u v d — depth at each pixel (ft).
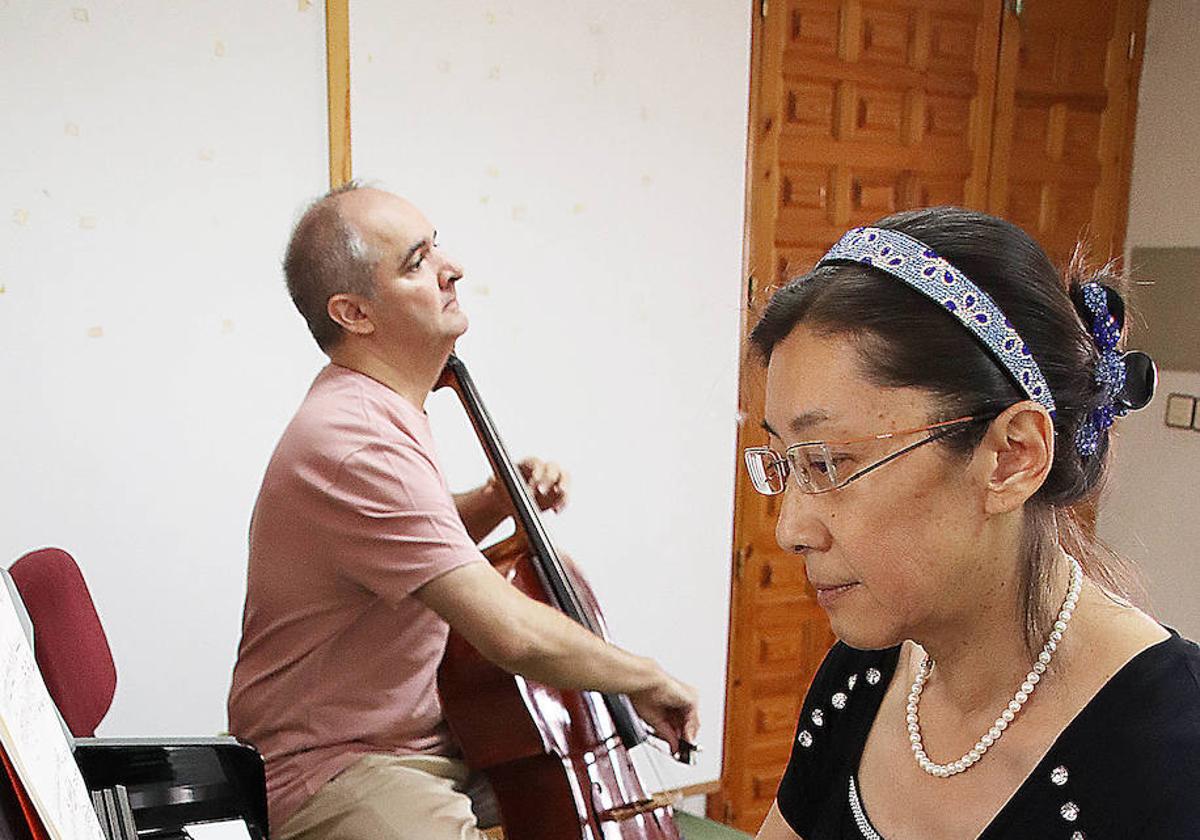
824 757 3.65
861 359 2.77
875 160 11.09
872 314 2.77
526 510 7.32
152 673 8.57
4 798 3.18
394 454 6.07
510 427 9.75
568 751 6.62
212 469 8.61
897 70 11.03
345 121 8.64
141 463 8.36
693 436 10.59
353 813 6.25
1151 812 2.76
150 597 8.50
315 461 6.12
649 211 10.07
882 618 2.93
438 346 6.56
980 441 2.76
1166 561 12.66
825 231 10.98
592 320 9.96
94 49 7.84
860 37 10.79
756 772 11.39
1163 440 12.60
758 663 11.28
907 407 2.75
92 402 8.16
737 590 11.06
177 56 8.09
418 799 6.25
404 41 8.81
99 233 8.04
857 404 2.77
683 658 10.86
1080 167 12.36
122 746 5.00
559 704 6.72
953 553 2.84
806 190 10.83
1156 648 2.91
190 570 8.63
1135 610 3.07
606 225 9.89
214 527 8.67
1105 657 2.95
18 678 3.59
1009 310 2.79
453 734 6.68
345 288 6.33
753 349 3.08
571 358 9.92
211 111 8.25
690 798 10.98
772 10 10.32
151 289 8.24
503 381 9.66
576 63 9.53
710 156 10.27
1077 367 2.87
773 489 3.10
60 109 7.81
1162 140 12.40
